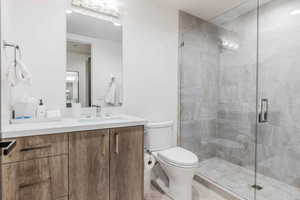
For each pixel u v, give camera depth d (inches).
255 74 87.0
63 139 45.9
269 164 81.6
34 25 58.2
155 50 88.4
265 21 82.3
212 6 91.9
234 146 96.6
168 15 92.4
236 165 95.2
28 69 57.3
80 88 69.0
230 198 70.7
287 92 75.8
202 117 104.5
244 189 74.2
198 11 97.6
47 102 61.2
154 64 88.4
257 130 86.4
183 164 64.0
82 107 70.1
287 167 75.7
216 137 105.9
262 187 75.7
